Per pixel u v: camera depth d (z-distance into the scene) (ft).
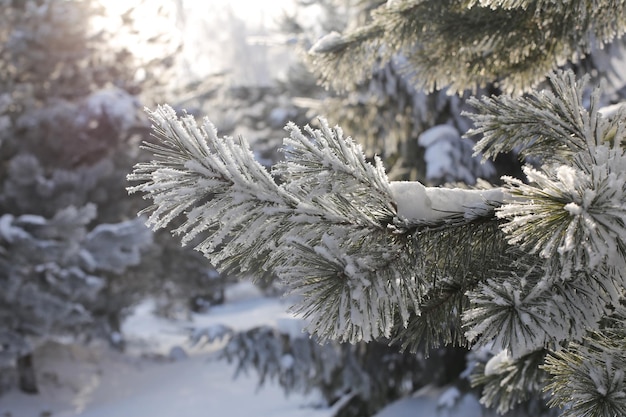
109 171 49.90
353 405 31.32
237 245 4.54
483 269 4.86
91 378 58.34
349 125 22.25
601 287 3.97
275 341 31.22
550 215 3.49
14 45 48.55
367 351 29.94
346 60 9.36
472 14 7.93
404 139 22.53
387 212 4.62
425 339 5.02
